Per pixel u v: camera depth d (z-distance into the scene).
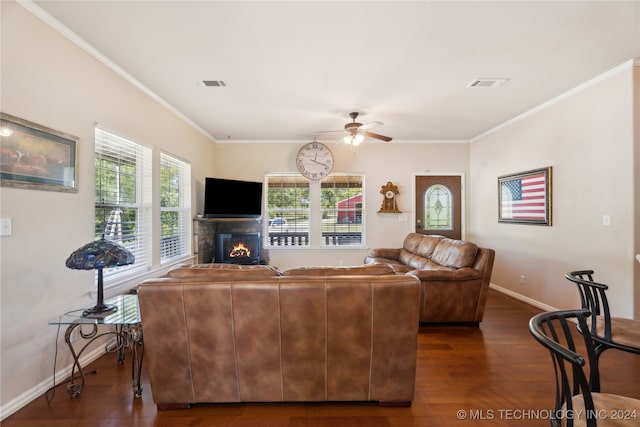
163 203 3.62
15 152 1.81
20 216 1.84
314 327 1.77
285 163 5.43
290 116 4.10
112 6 1.93
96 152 2.53
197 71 2.81
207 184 4.45
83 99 2.32
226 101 3.54
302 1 1.90
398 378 1.83
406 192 5.46
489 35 2.27
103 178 2.60
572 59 2.63
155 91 3.24
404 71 2.83
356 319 1.76
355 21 2.10
